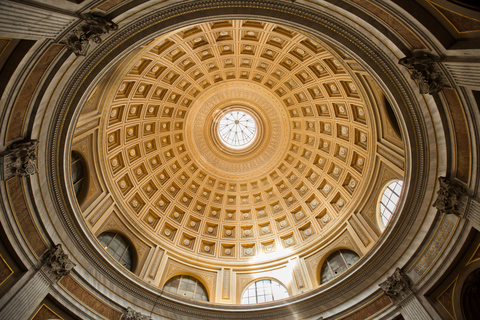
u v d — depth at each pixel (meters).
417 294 14.12
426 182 14.36
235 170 30.30
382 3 9.72
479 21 8.12
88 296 14.75
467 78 9.56
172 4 11.27
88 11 8.86
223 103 28.56
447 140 12.66
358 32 11.67
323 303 17.89
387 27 10.60
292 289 21.14
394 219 16.02
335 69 20.61
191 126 28.38
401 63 10.91
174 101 26.12
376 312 15.46
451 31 9.10
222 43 22.14
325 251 22.38
